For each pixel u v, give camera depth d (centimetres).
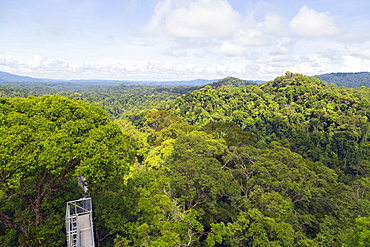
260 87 12712
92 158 1162
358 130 6756
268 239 1501
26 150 1033
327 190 2402
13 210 1405
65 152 1130
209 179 1823
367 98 9050
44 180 1401
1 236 1280
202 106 10394
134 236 1345
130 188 1584
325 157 6444
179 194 1881
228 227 1523
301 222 1922
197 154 2159
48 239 1228
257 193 1947
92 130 1317
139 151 3319
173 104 11925
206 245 1717
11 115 1138
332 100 8950
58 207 1455
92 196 1545
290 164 2497
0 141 980
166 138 3550
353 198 2162
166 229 1280
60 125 1258
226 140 3319
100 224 1487
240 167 2591
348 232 1636
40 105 1309
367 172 5359
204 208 1992
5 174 1077
